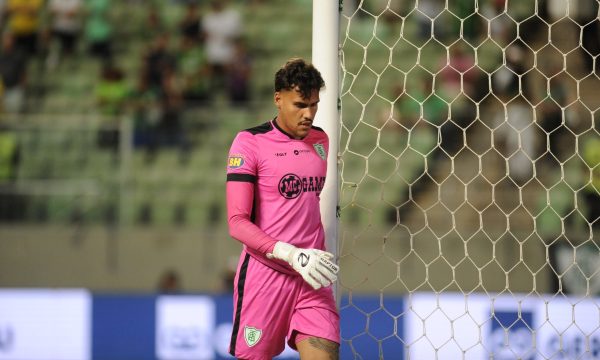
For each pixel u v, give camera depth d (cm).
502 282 3703
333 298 1345
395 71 4528
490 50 4250
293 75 1223
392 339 2933
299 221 1273
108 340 3262
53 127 4147
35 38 5053
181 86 4659
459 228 3862
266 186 1268
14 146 4134
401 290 3794
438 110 4103
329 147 1456
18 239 4106
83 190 4131
